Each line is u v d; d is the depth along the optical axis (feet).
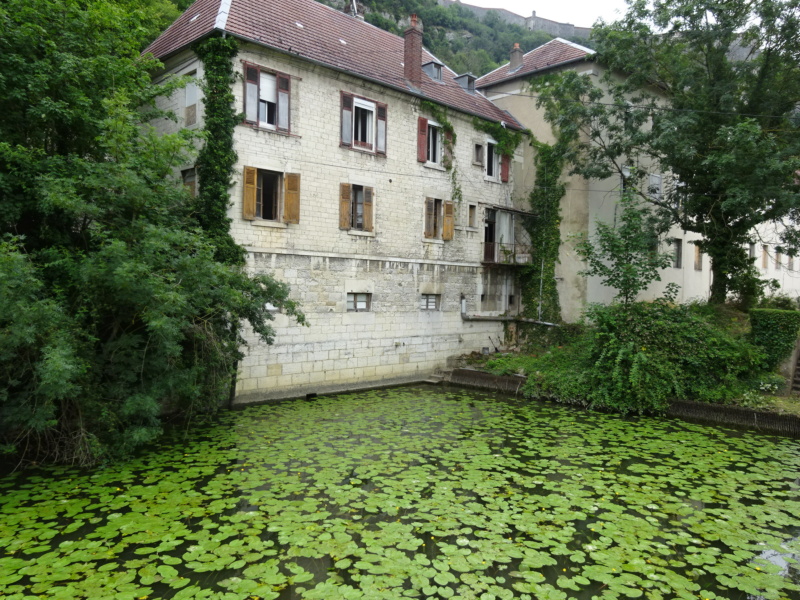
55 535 21.70
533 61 78.02
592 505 25.71
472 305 68.28
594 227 68.08
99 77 36.32
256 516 23.59
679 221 61.77
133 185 31.58
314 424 40.73
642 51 56.44
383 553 20.29
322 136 51.96
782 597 17.93
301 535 21.65
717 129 54.29
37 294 29.43
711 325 50.44
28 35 32.71
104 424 30.48
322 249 52.21
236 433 37.63
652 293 75.51
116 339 32.86
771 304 69.51
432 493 26.81
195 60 47.24
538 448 35.55
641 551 21.09
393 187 58.59
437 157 64.18
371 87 56.03
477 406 48.98
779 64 53.67
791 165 47.16
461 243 66.54
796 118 52.11
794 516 25.02
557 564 19.94
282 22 53.21
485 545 21.20
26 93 32.68
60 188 29.73
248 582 18.17
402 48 70.49
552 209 70.38
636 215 51.83
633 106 60.34
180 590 17.78
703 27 53.83
